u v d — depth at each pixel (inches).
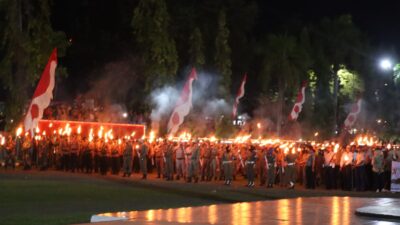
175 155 1283.2
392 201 791.7
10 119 1610.5
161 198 902.4
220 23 2108.8
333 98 2645.2
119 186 1069.8
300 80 2338.8
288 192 1081.4
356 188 1165.7
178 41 2236.7
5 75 1616.6
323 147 1309.1
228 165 1198.3
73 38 2233.0
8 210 725.3
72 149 1397.6
